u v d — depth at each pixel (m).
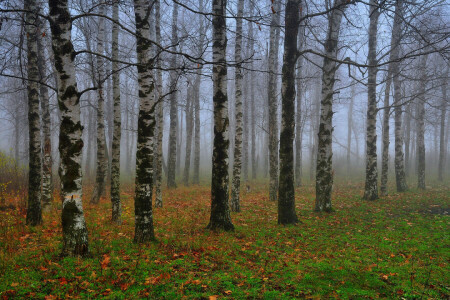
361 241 7.52
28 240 6.92
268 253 6.55
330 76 11.18
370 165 13.95
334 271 5.50
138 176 6.91
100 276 4.83
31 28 8.34
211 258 6.07
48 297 4.14
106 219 9.45
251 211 11.62
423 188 17.23
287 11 9.02
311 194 16.16
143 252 6.11
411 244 7.24
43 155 10.27
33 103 8.41
